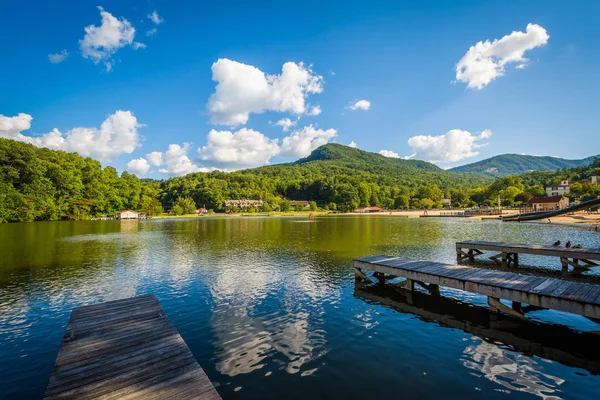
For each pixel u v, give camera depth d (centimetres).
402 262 1463
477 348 825
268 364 746
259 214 13038
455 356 782
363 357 778
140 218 9475
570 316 1045
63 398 501
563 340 872
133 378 561
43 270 1808
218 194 14812
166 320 845
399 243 2914
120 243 3058
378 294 1317
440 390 638
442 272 1246
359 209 14025
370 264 1456
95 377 563
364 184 16350
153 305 971
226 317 1062
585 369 721
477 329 948
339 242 3039
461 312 1096
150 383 546
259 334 921
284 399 610
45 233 4056
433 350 814
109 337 735
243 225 5997
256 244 2950
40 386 674
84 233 4122
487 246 2031
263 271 1755
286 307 1159
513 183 13238
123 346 689
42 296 1319
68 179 7700
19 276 1664
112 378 560
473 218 7362
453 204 14888
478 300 1227
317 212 14212
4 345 873
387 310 1121
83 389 526
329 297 1278
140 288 1428
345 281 1529
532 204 8975
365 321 1018
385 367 729
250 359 771
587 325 973
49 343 885
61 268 1862
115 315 882
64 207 7400
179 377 566
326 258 2153
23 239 3366
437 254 2278
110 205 9231
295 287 1426
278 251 2483
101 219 8519
